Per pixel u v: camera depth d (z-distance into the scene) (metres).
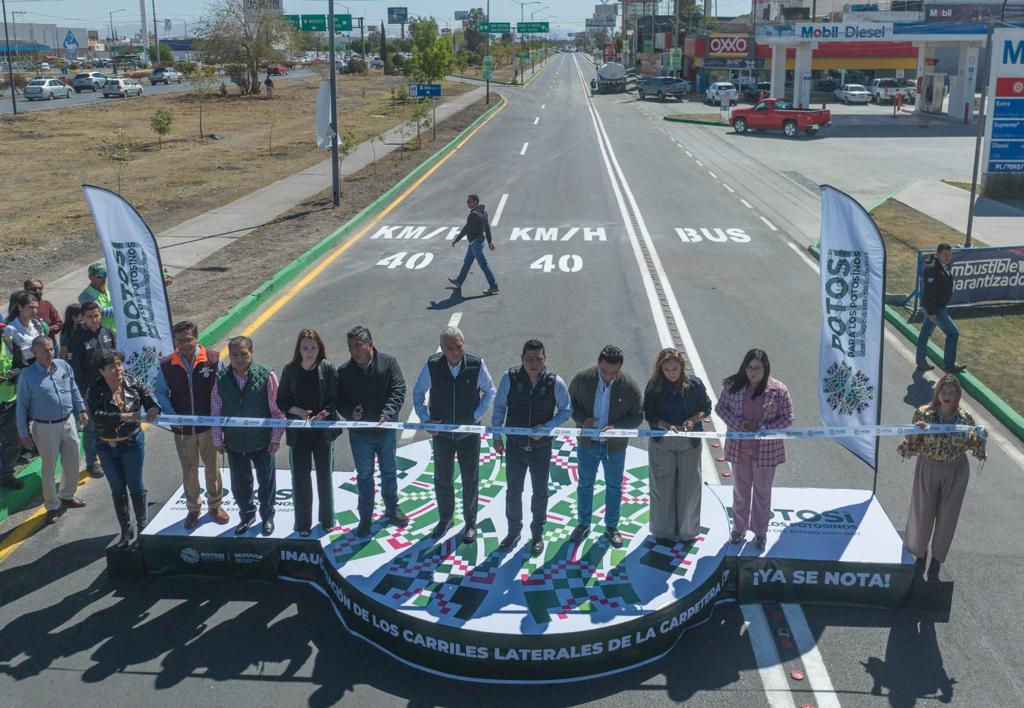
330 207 24.00
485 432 6.83
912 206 24.06
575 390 7.12
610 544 7.19
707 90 62.47
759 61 71.25
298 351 7.04
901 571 6.86
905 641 6.54
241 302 14.91
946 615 6.85
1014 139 24.62
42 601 7.02
